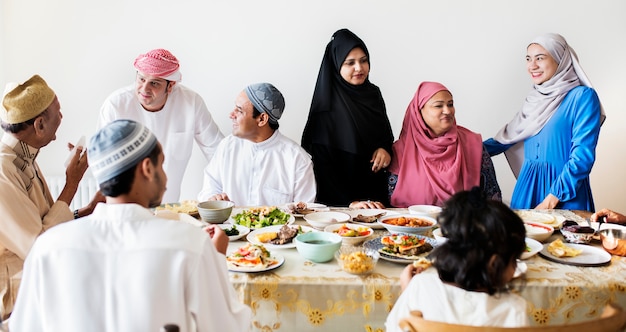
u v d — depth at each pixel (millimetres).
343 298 1505
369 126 2898
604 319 1021
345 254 1615
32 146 1850
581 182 2760
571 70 2912
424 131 2725
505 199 3637
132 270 1069
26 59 3445
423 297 1244
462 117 3506
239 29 3408
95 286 1082
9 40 3422
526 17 3359
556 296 1492
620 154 3504
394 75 3463
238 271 1559
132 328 1066
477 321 1163
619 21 3330
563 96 2891
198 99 3088
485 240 1146
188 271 1086
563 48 2898
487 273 1163
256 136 2621
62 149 3568
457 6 3365
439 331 1021
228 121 3525
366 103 2908
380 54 3436
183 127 3057
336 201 2857
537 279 1517
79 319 1084
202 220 2074
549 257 1687
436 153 2699
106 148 1101
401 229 1932
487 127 3510
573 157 2725
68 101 3502
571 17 3346
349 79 2836
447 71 3443
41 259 1093
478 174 2725
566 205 2758
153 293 1062
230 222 2105
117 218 1118
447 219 1206
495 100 3469
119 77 3471
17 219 1732
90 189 3482
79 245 1089
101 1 3381
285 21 3396
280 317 1521
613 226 1948
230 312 1208
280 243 1801
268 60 3439
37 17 3396
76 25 3408
